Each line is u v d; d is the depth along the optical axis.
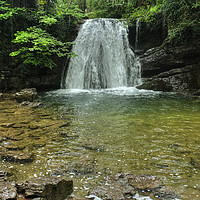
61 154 3.31
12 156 3.19
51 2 15.41
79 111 6.70
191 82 10.66
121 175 2.61
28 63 12.33
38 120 5.49
